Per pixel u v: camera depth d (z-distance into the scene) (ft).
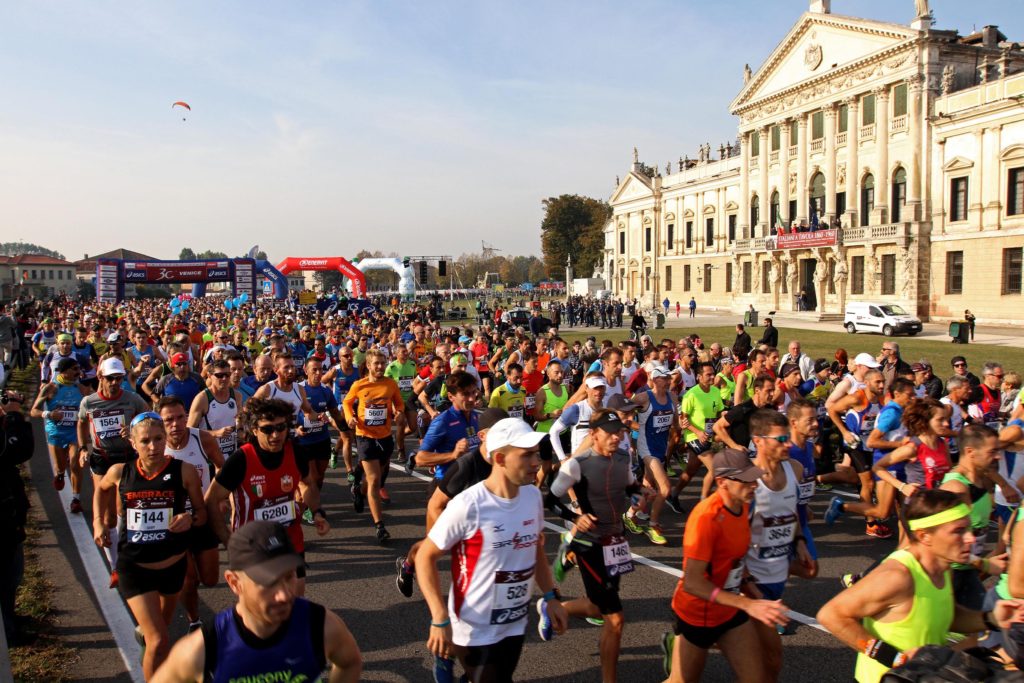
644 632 18.12
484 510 12.00
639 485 21.56
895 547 24.35
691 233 217.77
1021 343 99.66
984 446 16.65
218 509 15.84
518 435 11.98
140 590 14.67
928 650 10.31
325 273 415.23
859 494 31.14
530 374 37.11
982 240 131.13
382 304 242.17
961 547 10.78
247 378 29.71
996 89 127.44
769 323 77.46
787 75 172.96
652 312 200.85
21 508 18.16
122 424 24.02
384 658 16.85
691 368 39.68
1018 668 11.68
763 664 12.72
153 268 150.92
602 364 27.73
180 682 8.76
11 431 17.76
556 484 15.31
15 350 67.15
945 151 137.80
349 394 26.09
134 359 43.70
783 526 15.03
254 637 8.82
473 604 12.07
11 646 17.17
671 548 24.54
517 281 489.67
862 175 155.74
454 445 22.50
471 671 12.21
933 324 138.10
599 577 15.10
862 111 154.71
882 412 24.11
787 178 175.94
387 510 29.35
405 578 16.11
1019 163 123.85
